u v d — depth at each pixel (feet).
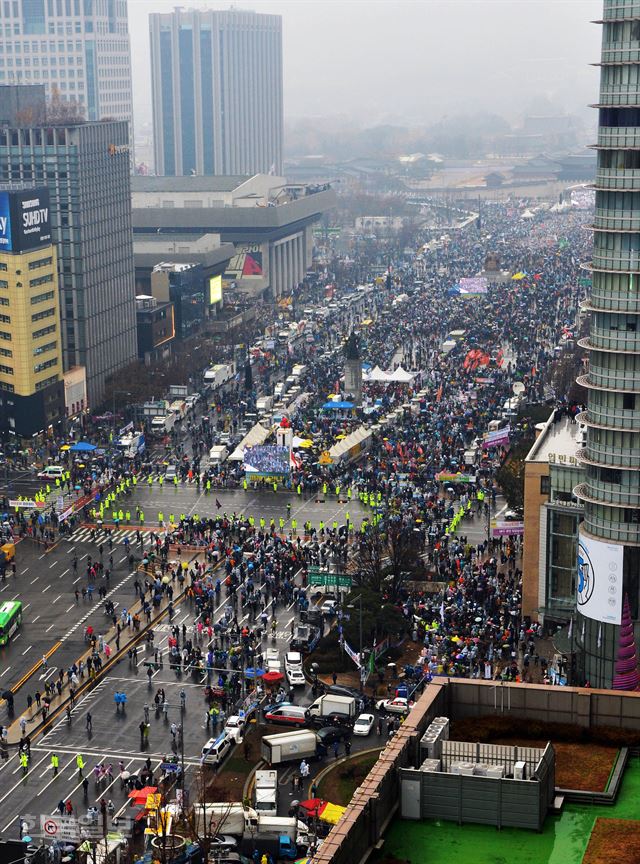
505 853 268.82
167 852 495.82
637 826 278.05
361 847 265.54
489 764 296.10
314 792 597.52
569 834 275.59
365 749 640.17
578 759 307.99
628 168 634.84
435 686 327.67
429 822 280.51
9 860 542.57
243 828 541.75
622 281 647.56
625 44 625.82
